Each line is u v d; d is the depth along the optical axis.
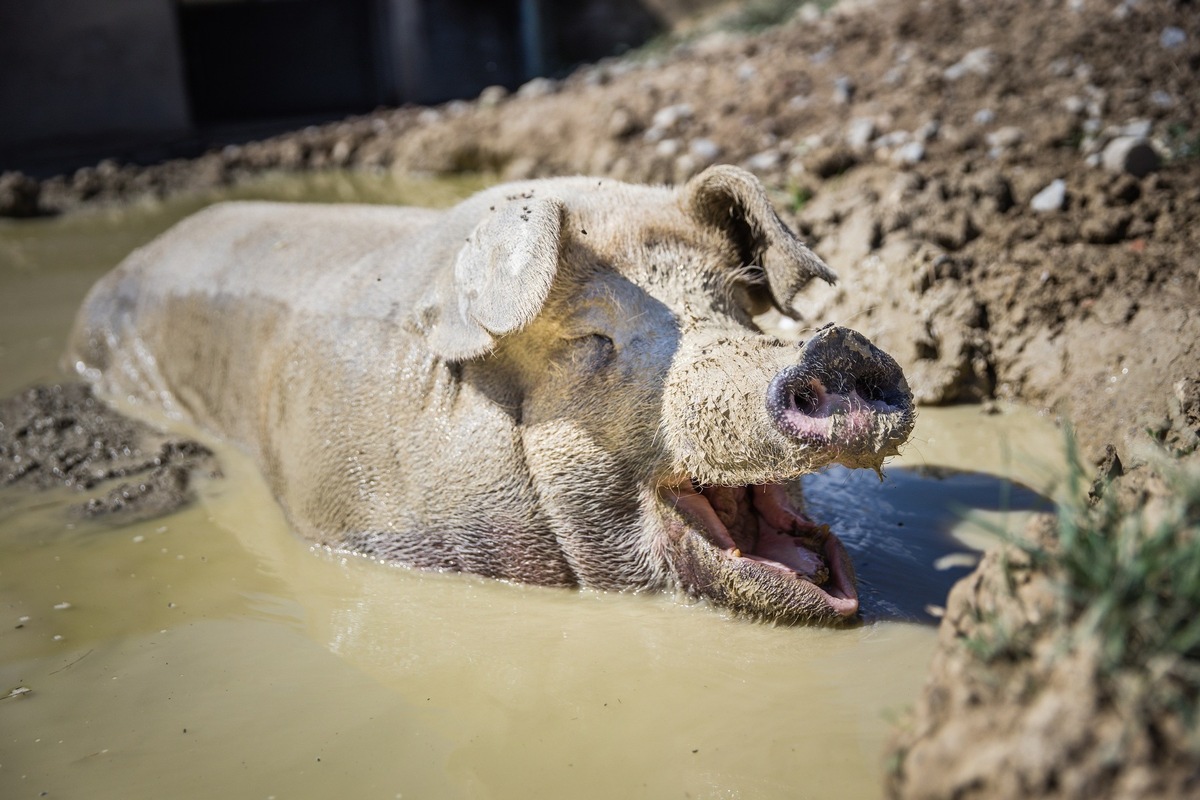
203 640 4.67
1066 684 2.65
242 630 4.74
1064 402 6.00
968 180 7.41
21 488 6.10
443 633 4.65
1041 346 6.29
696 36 16.81
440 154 12.44
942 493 5.42
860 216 7.27
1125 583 2.75
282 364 5.77
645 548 4.73
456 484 4.96
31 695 4.32
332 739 3.97
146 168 13.37
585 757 3.79
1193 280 6.14
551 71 17.95
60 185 12.78
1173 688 2.57
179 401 6.92
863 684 4.09
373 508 5.21
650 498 4.67
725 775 3.63
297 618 4.83
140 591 5.09
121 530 5.63
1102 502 3.81
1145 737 2.51
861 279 6.90
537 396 4.81
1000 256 6.76
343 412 5.32
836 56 10.91
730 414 4.23
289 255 6.34
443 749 3.88
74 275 9.91
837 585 4.54
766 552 4.70
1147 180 7.14
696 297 4.76
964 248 6.95
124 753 3.95
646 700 4.10
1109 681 2.62
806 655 4.31
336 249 6.12
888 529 5.12
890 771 2.92
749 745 3.78
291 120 16.36
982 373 6.38
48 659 4.56
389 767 3.80
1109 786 2.49
